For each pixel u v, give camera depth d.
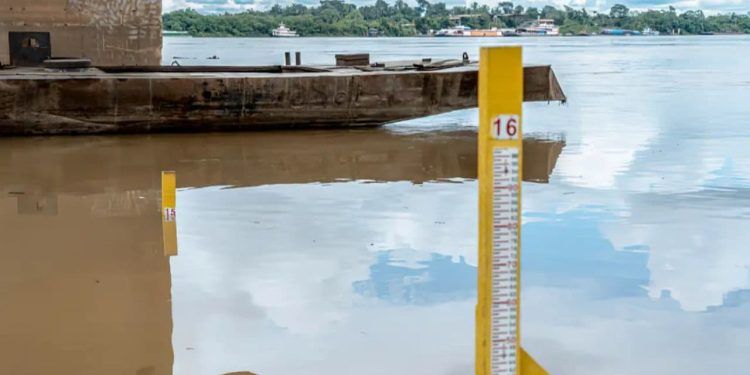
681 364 5.84
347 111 18.19
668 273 7.92
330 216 10.27
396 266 8.12
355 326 6.53
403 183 12.53
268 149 15.75
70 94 16.88
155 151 15.42
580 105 23.67
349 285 7.54
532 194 11.55
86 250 8.75
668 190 11.83
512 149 3.83
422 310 6.89
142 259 8.40
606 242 9.02
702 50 73.81
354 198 11.39
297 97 17.86
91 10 20.48
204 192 11.87
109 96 17.03
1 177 12.92
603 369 5.77
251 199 11.34
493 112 3.81
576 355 5.99
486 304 3.93
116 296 7.25
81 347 6.10
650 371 5.73
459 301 7.12
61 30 20.38
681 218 10.13
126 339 6.26
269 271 7.96
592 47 83.75
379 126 19.23
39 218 10.27
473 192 11.83
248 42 102.62
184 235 9.37
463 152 15.59
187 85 17.31
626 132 18.09
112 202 11.22
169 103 17.34
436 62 20.66
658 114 21.34
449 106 18.52
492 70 3.78
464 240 9.09
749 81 32.72
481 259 3.92
